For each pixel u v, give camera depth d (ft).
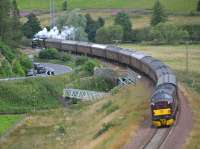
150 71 422.82
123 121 317.22
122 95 419.95
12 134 386.93
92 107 428.15
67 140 347.36
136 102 367.45
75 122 398.01
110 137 289.53
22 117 437.17
